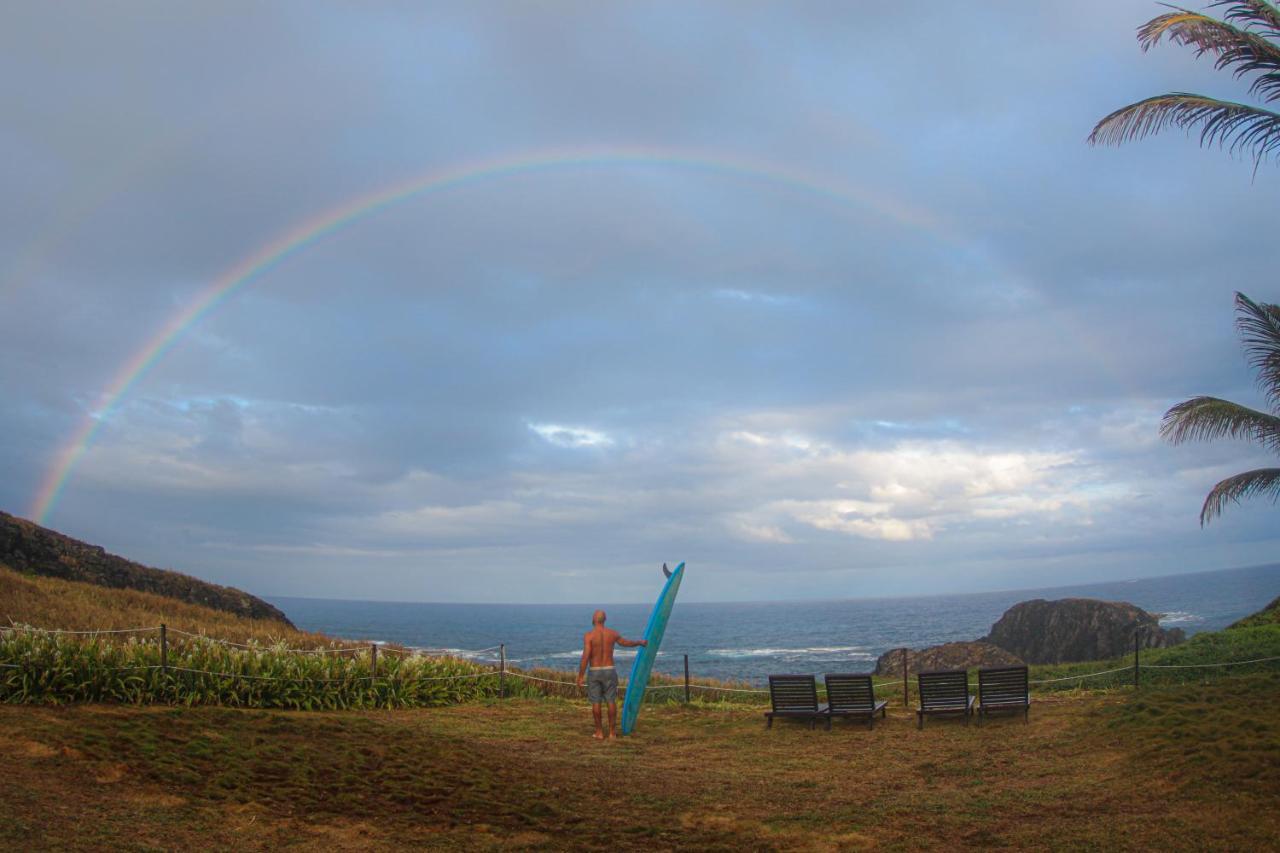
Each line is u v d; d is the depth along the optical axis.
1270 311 16.64
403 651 21.77
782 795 10.05
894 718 15.56
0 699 12.81
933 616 153.50
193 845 7.37
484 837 8.09
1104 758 10.86
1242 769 8.93
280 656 16.41
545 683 20.48
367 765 10.38
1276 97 12.10
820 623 136.75
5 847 6.67
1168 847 7.21
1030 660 41.09
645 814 9.13
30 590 26.31
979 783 10.32
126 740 10.25
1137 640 17.25
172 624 25.17
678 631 119.56
